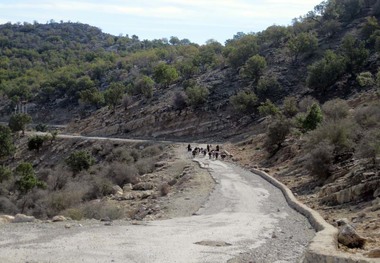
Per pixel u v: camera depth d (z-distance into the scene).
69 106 145.62
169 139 88.88
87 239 15.25
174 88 110.12
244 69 96.31
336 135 33.31
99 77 172.38
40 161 86.38
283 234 17.38
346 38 89.31
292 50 97.81
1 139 84.38
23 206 41.75
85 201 38.97
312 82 80.62
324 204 23.89
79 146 85.62
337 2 120.56
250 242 15.72
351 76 80.19
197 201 27.47
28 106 153.12
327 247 12.09
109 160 73.56
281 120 52.00
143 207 28.36
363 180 23.06
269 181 36.31
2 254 12.89
